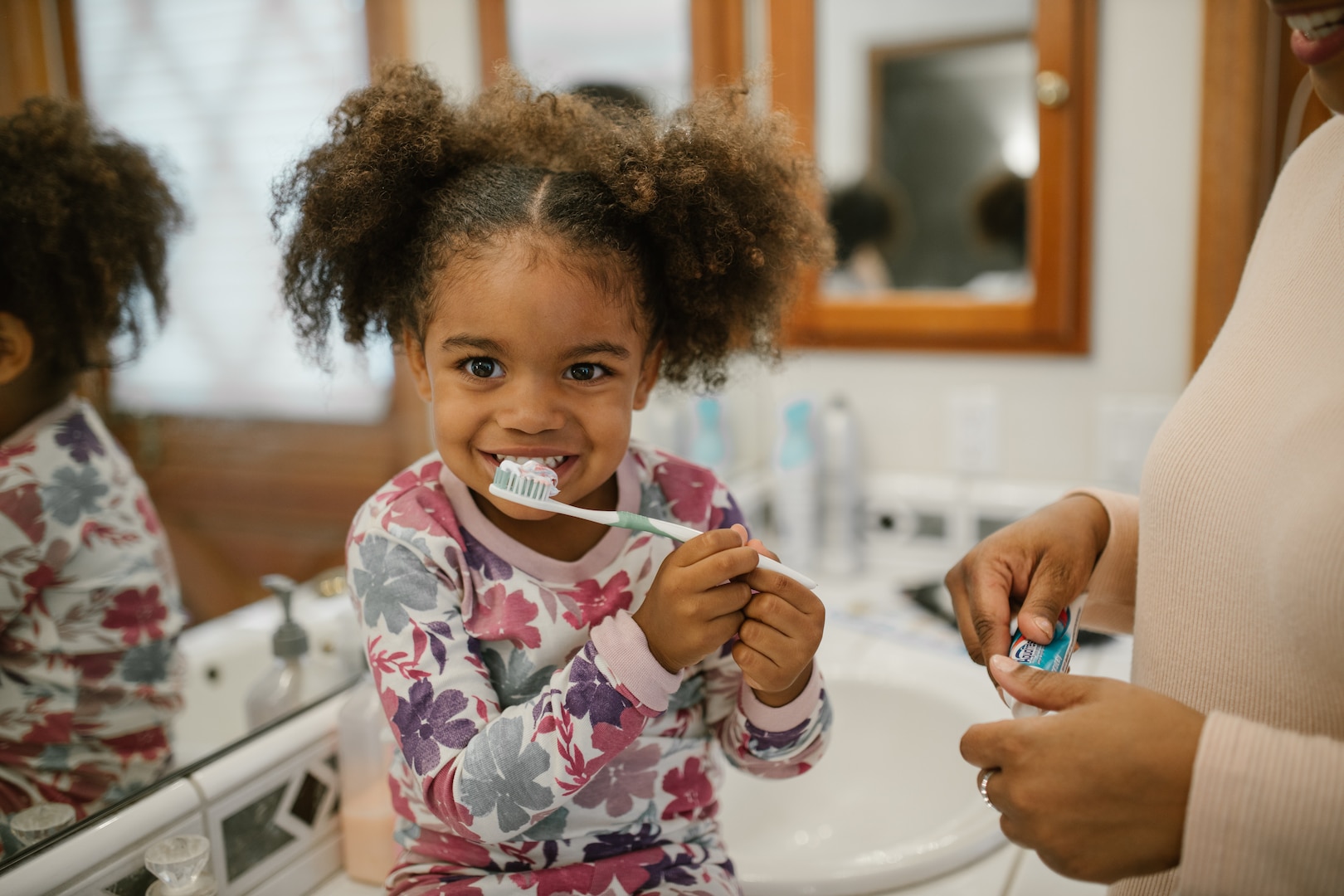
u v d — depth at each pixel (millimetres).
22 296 750
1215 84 1382
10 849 678
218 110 954
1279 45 1372
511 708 634
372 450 1130
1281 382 574
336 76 1151
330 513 1067
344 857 896
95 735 771
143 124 875
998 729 537
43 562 760
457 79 1485
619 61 1605
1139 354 1525
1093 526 752
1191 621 609
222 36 950
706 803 777
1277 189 671
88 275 793
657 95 1619
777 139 797
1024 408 1610
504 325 637
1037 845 516
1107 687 533
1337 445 511
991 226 1560
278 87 1028
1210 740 473
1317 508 507
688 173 702
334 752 891
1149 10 1427
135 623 822
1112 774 493
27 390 765
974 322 1588
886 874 854
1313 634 515
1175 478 620
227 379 940
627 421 690
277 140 1021
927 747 1111
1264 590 557
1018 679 566
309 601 995
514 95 815
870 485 1674
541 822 703
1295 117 1377
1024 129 1511
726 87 818
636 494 777
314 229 738
